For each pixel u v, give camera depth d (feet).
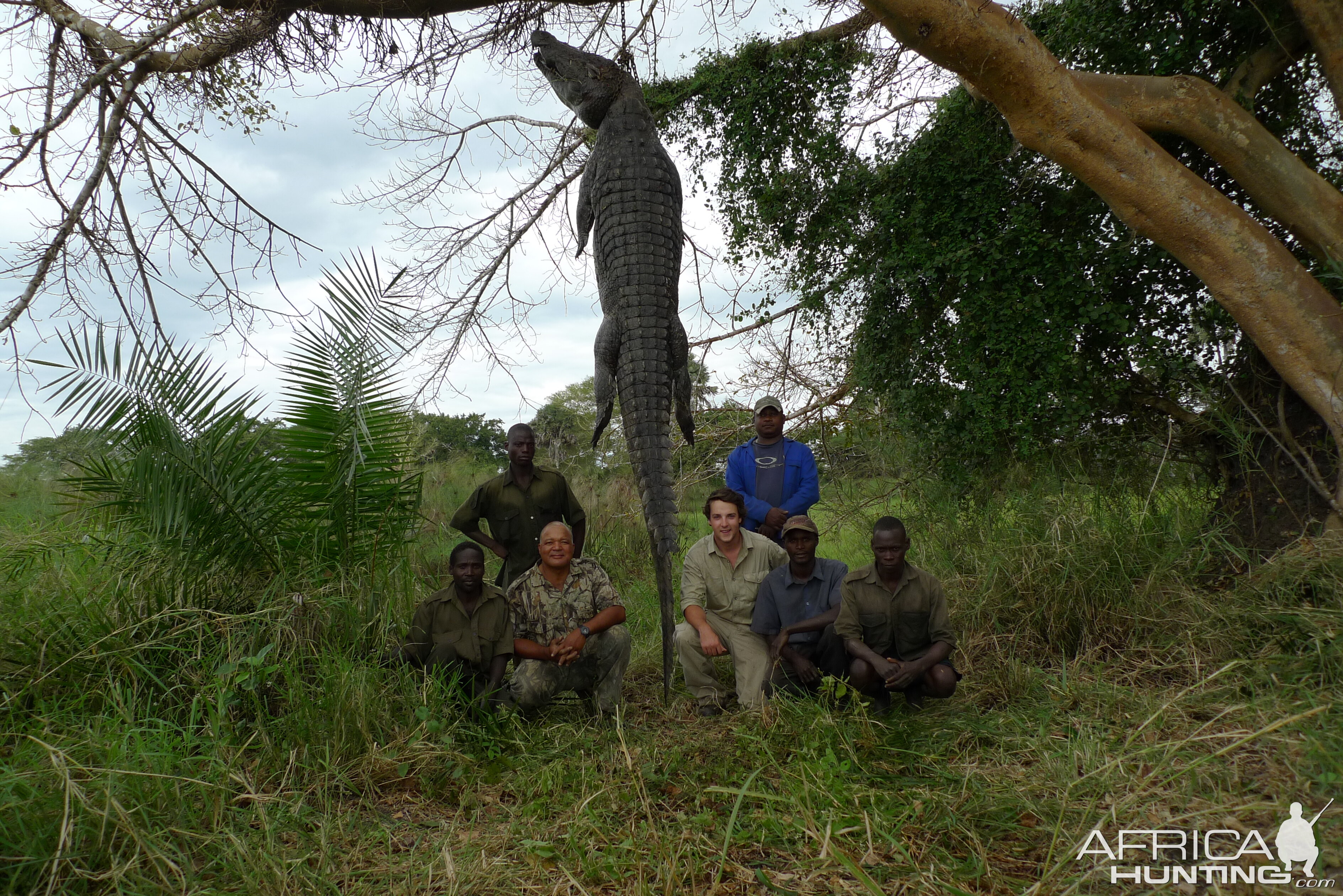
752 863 9.68
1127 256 20.59
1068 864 9.22
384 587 16.92
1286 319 16.65
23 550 16.24
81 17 22.57
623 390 16.44
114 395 14.99
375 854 10.16
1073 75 18.04
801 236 26.68
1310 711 10.51
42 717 11.62
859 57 25.67
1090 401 21.58
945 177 23.04
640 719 15.72
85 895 8.52
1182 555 18.17
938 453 24.39
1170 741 11.46
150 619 13.85
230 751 11.85
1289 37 18.80
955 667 16.49
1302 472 17.04
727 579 16.99
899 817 10.33
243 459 15.62
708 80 25.95
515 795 12.04
